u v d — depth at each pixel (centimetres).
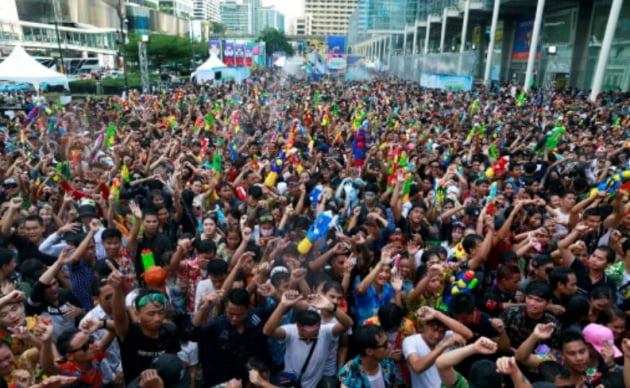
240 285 439
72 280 507
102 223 667
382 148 1179
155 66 5478
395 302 451
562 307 435
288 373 396
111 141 1173
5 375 311
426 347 379
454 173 845
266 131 1509
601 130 1578
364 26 7462
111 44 8300
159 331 371
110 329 364
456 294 416
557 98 2680
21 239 570
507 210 697
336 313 398
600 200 694
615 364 376
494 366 318
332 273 512
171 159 1043
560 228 686
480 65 5769
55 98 3075
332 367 418
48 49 6444
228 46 5222
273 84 3603
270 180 773
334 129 1596
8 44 5625
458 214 722
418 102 2627
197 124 1522
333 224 540
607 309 424
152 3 10825
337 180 907
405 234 624
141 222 583
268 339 401
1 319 346
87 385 317
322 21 14825
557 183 902
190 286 513
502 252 529
